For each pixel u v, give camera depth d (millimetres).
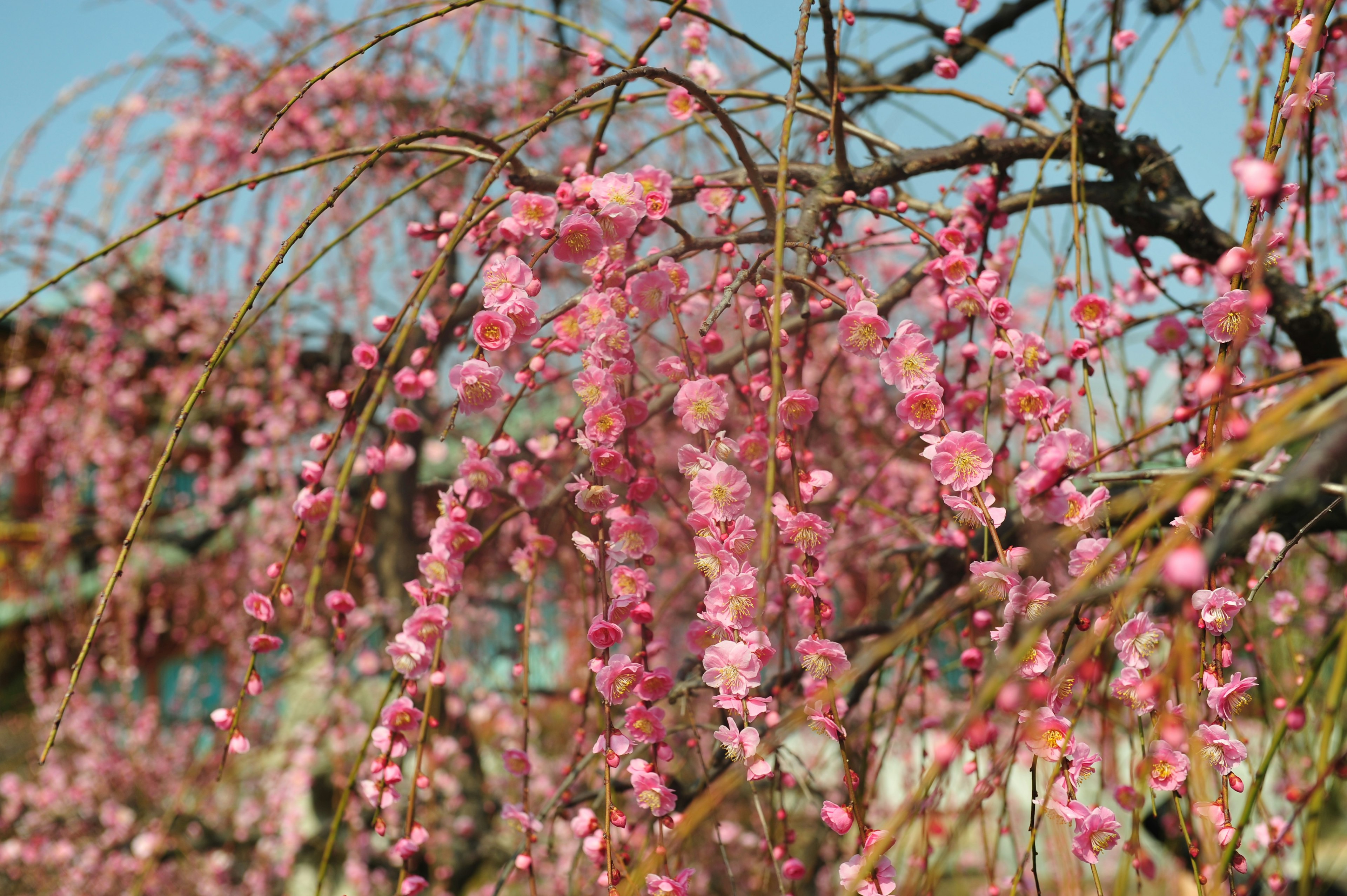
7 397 2400
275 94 2262
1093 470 1045
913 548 1272
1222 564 1085
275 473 2242
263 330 2279
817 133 1374
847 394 2264
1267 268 986
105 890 2357
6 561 2846
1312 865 854
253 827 2475
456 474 1154
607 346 1021
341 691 2324
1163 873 1081
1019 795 1475
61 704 981
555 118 1013
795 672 1177
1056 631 1050
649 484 1036
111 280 2299
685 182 1139
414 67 2414
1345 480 957
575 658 2316
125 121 2312
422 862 2023
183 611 2645
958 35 1196
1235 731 1109
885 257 2812
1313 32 903
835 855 1640
